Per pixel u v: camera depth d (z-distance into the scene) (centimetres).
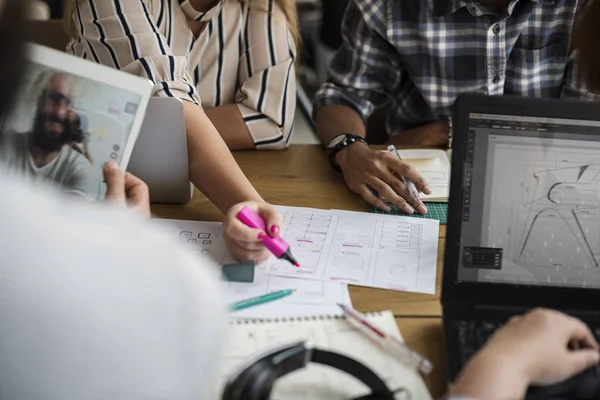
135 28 118
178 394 45
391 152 118
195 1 144
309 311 80
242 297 82
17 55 49
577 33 98
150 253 45
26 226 43
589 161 77
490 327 74
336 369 67
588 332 68
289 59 144
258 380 60
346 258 92
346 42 156
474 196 78
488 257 78
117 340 43
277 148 134
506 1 142
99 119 89
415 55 150
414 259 93
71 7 130
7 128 85
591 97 144
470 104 77
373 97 158
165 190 107
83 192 89
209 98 148
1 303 42
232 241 89
